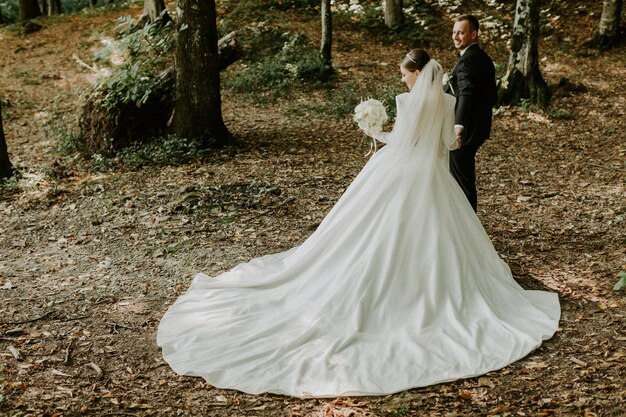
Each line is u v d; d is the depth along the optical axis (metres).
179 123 10.09
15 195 8.34
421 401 3.78
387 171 4.79
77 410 3.77
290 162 9.24
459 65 5.84
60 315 5.05
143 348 4.50
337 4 19.94
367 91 13.76
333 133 11.02
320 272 4.82
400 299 4.53
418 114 4.75
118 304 5.23
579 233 6.41
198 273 5.79
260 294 5.03
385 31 17.97
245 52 16.55
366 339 4.37
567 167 8.80
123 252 6.36
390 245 4.59
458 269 4.62
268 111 12.81
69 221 7.27
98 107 10.12
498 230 6.61
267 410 3.76
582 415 3.56
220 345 4.41
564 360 4.14
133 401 3.87
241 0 19.88
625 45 16.36
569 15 18.48
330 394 3.85
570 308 4.86
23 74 16.69
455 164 6.05
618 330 4.48
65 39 19.39
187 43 9.75
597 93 12.88
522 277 5.47
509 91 12.30
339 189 7.96
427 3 19.50
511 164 9.06
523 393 3.81
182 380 4.09
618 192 7.59
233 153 9.79
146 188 8.15
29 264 6.18
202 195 7.70
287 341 4.40
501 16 18.72
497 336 4.36
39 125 12.97
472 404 3.73
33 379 4.11
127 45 10.34
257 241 6.48
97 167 9.48
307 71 14.73
